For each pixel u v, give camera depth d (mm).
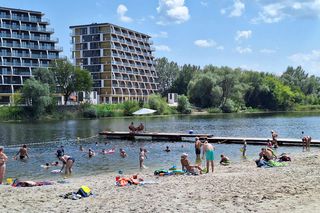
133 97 165750
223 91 144500
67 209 15094
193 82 146000
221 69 160125
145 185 20234
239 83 148750
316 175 20969
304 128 71875
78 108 111625
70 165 28969
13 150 44406
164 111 126812
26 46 127562
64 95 119812
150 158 37000
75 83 116062
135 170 30328
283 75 198375
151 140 53781
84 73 117438
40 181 24406
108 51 151875
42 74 109688
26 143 51344
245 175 22344
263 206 14172
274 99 154000
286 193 16281
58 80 115250
